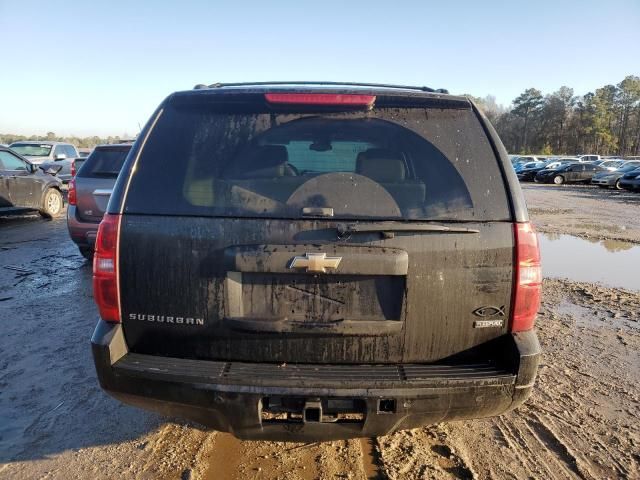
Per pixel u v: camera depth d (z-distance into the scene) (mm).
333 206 2213
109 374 2227
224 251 2193
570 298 6152
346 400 2127
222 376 2137
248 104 2398
